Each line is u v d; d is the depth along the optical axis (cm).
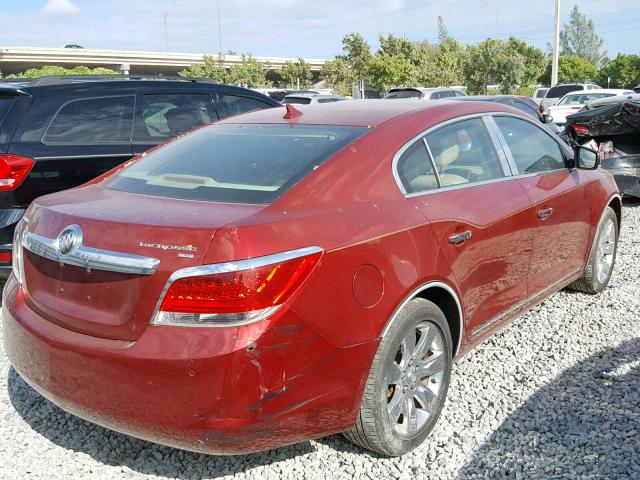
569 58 8062
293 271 250
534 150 430
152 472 300
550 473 289
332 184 292
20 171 487
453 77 4950
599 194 488
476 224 340
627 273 574
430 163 338
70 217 280
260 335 242
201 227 249
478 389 369
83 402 265
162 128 595
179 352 240
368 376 278
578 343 427
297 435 261
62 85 540
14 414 353
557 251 432
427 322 308
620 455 300
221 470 301
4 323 312
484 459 302
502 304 377
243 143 344
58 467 304
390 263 285
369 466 300
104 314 260
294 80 5881
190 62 7481
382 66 4644
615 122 845
